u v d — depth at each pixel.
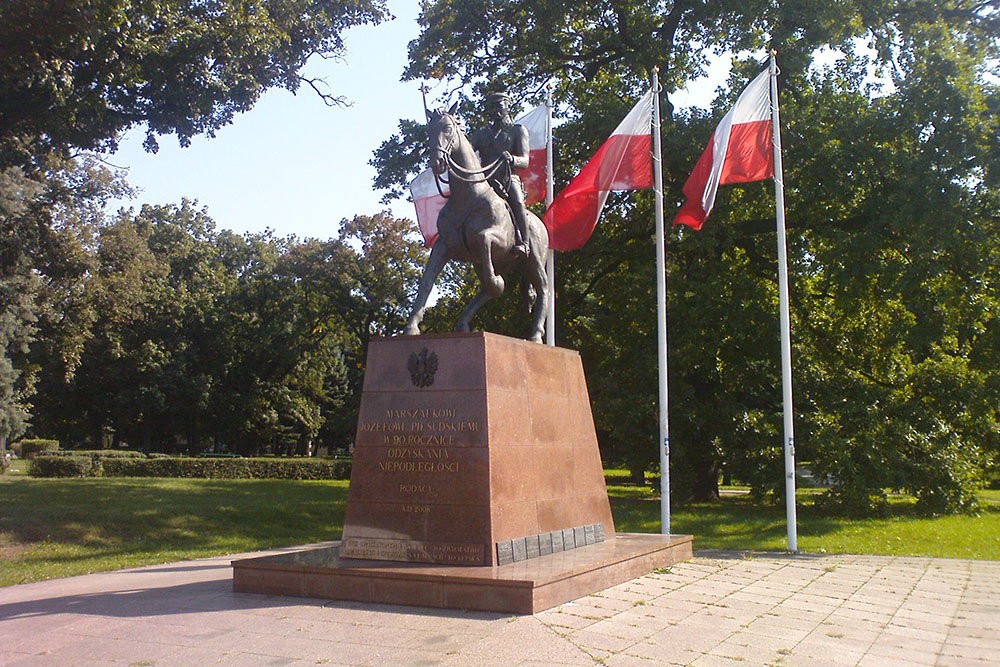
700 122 19.52
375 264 43.66
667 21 22.22
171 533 14.56
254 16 17.72
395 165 22.84
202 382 47.06
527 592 7.03
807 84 20.78
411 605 7.42
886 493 19.53
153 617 7.23
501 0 21.78
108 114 17.83
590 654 5.89
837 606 8.18
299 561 8.31
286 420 54.41
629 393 20.98
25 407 33.88
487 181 9.92
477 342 8.39
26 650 6.23
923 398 19.78
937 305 18.80
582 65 24.20
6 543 12.51
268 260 54.62
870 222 18.53
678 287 19.55
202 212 55.09
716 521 17.52
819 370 20.42
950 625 7.42
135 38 15.96
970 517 18.75
